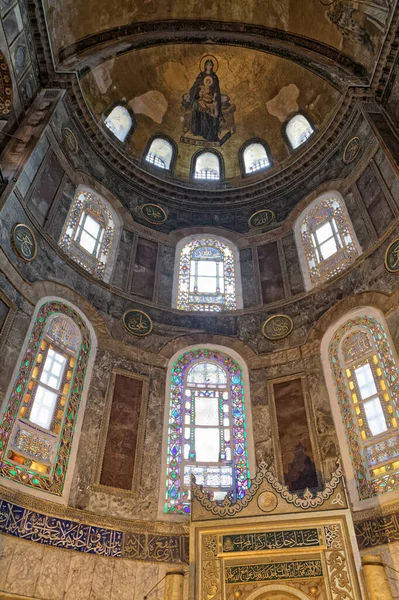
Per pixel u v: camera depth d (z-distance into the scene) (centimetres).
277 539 636
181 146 1603
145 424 930
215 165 1608
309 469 857
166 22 1531
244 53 1532
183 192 1464
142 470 872
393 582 670
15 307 853
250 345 1088
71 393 890
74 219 1154
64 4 1263
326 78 1388
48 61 1216
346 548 610
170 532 808
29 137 1063
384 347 900
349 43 1350
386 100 1220
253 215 1409
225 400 1011
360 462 823
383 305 930
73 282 1031
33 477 755
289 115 1540
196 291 1243
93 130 1327
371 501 765
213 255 1330
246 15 1528
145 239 1301
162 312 1143
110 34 1459
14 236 897
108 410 912
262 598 602
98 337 1005
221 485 888
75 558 720
